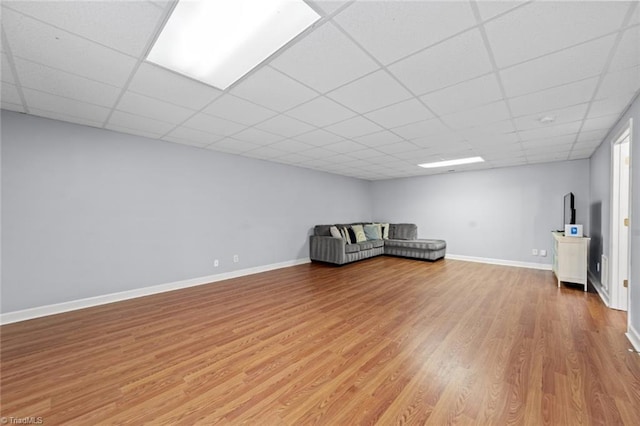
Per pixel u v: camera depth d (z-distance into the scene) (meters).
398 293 3.69
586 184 4.81
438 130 3.23
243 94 2.29
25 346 2.22
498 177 5.77
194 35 1.54
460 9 1.33
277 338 2.38
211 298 3.48
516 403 1.55
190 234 4.09
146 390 1.68
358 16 1.38
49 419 1.43
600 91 2.19
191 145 4.06
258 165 5.02
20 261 2.76
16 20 1.40
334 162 5.30
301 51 1.68
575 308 3.09
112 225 3.36
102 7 1.32
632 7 1.29
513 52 1.69
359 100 2.40
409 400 1.58
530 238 5.39
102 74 1.97
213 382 1.76
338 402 1.57
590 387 1.68
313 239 5.90
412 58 1.76
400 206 7.40
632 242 2.35
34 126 2.84
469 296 3.56
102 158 3.28
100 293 3.26
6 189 2.70
